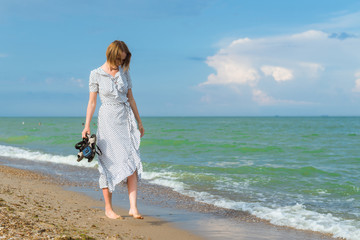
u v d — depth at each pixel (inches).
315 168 382.3
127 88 148.0
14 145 730.8
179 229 151.9
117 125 144.0
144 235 134.4
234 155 543.5
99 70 142.6
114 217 153.5
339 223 174.9
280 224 170.9
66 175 338.3
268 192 261.6
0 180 271.0
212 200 229.9
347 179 320.5
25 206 161.8
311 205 219.6
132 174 155.9
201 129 1568.7
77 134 1127.6
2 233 109.0
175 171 367.6
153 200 226.8
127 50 142.8
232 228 159.9
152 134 1147.9
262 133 1213.1
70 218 146.8
